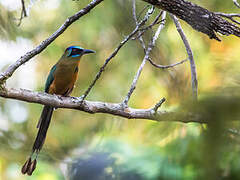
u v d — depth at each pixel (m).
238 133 3.36
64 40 13.91
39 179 11.96
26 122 14.12
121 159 5.99
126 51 12.59
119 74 13.04
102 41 13.20
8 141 12.27
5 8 11.10
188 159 3.86
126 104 7.73
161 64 10.91
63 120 13.59
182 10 6.83
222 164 3.48
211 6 9.80
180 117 3.50
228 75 3.41
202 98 3.11
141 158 5.19
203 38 10.90
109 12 12.18
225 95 3.01
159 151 4.51
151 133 4.40
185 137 4.10
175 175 3.96
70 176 7.05
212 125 3.00
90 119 12.57
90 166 6.52
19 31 11.73
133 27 11.94
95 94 12.98
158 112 7.44
